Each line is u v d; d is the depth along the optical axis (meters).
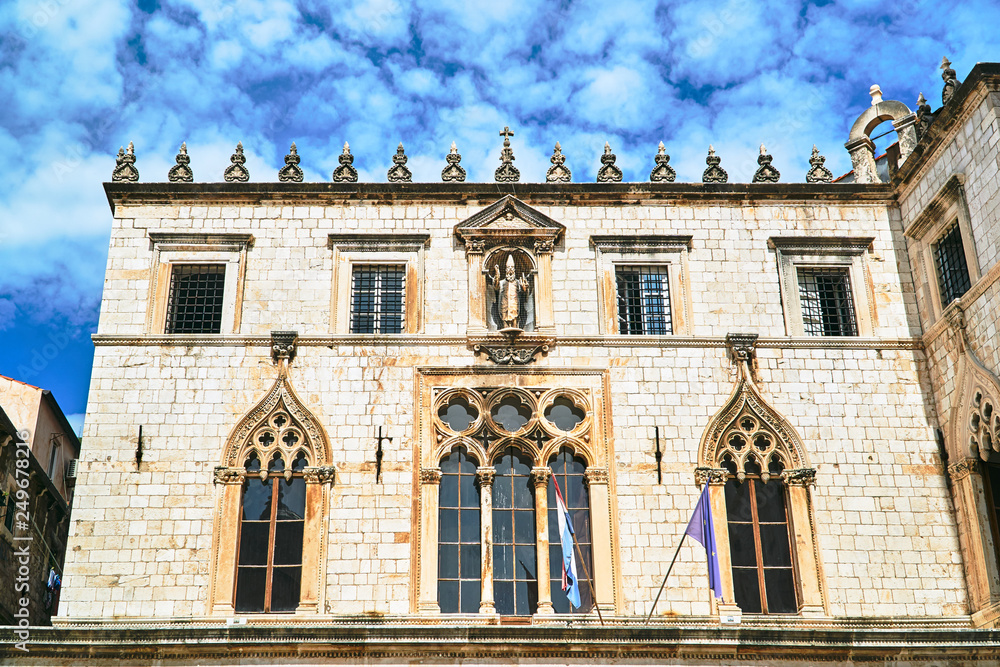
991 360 31.00
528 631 29.25
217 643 29.03
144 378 32.72
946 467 32.78
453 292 34.16
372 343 33.38
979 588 30.92
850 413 33.25
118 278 33.94
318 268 34.41
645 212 35.41
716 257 34.94
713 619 30.69
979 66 31.45
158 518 31.33
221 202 35.00
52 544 43.25
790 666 29.55
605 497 31.98
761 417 33.09
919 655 29.56
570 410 33.22
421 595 30.72
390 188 35.12
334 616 30.31
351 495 31.73
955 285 33.38
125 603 30.42
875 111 37.28
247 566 31.28
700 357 33.62
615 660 29.44
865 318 34.53
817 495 32.31
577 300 34.22
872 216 35.84
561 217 35.22
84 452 31.83
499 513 32.06
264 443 32.44
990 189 31.30
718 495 32.12
